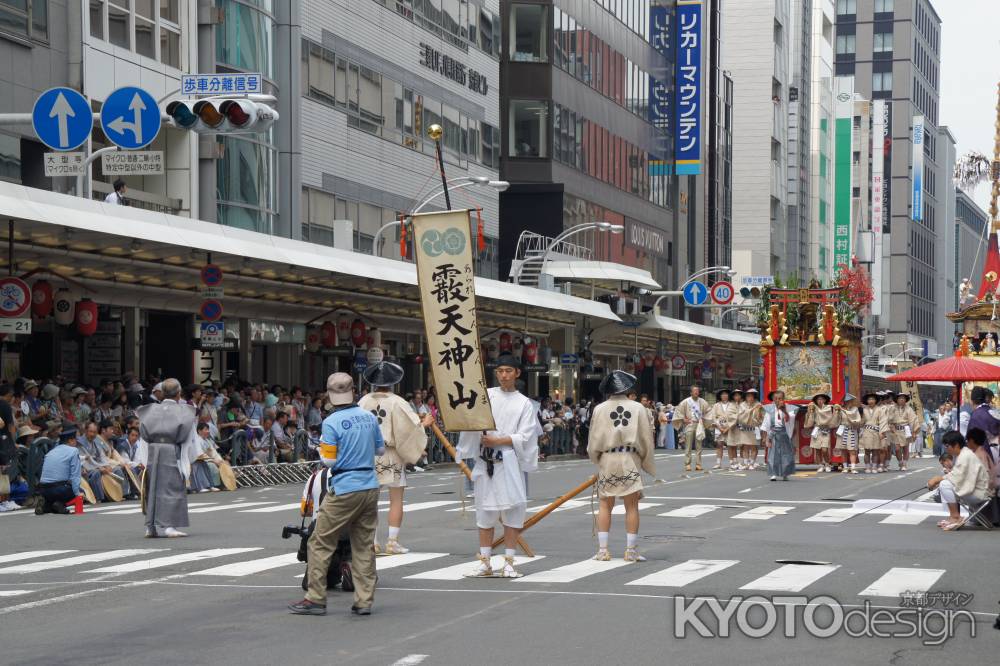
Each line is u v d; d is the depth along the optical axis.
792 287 34.12
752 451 33.22
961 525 18.08
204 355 34.59
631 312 49.12
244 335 35.53
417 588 12.09
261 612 10.73
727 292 58.19
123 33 32.25
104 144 31.98
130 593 11.78
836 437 32.94
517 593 11.77
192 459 16.72
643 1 72.06
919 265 159.62
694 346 68.06
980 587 12.40
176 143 34.56
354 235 43.97
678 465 36.25
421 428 14.75
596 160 64.62
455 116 52.19
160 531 16.64
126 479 23.88
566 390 56.31
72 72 30.28
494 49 56.09
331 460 10.56
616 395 14.20
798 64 112.94
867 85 154.62
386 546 14.90
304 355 40.69
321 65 41.56
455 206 51.88
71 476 20.31
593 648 9.20
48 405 22.92
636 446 14.16
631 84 69.94
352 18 43.59
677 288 78.31
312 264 28.33
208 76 20.05
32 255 24.55
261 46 37.56
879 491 25.52
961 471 17.92
